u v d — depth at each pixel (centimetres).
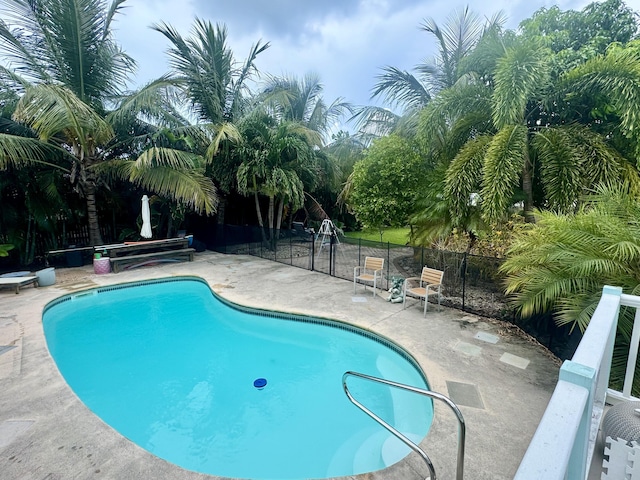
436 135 768
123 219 1189
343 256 1104
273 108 1262
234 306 653
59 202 926
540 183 671
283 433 346
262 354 514
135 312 683
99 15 847
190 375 456
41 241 963
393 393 401
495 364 401
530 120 673
